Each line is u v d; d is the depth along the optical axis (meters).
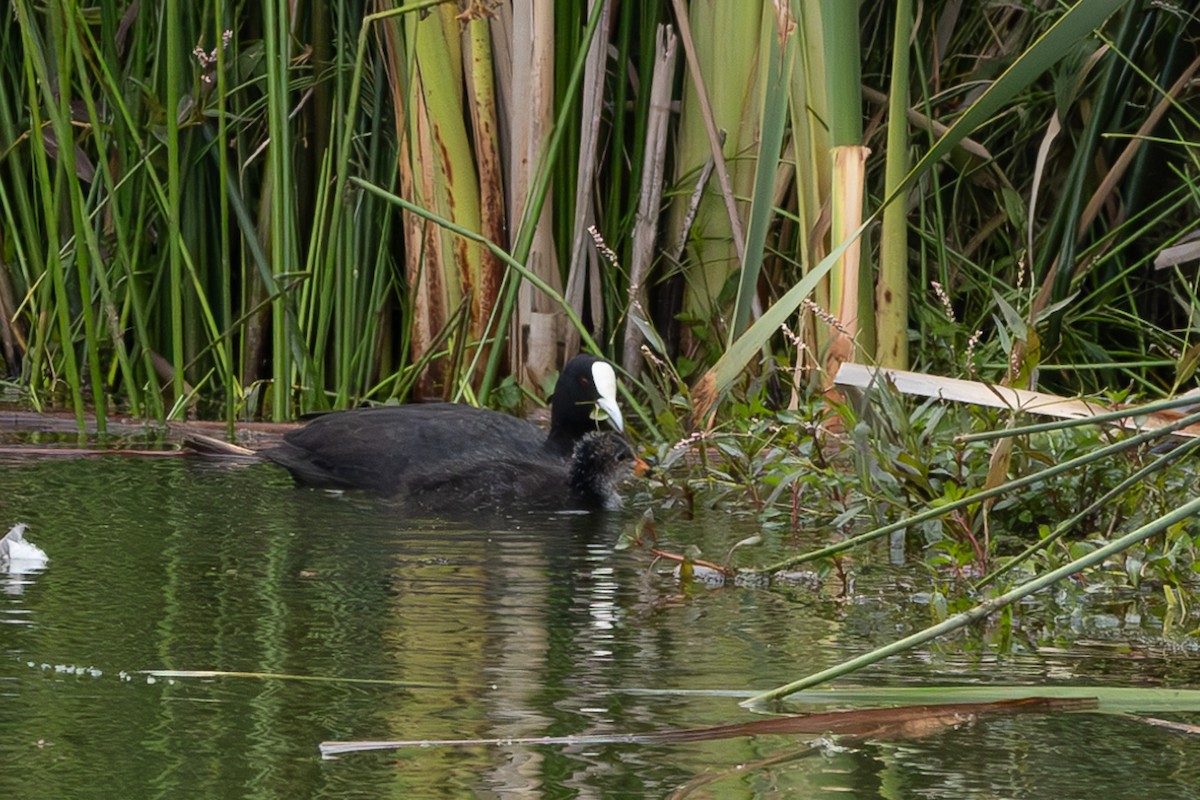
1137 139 13.15
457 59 13.80
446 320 14.17
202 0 13.97
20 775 4.90
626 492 11.09
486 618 7.07
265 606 7.23
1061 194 13.85
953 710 5.70
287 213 13.05
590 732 5.39
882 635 6.86
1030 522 9.37
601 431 10.86
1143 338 13.85
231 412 12.26
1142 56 14.02
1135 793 4.84
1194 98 14.16
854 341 10.60
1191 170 14.20
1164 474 8.52
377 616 7.07
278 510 9.87
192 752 5.13
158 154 14.30
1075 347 13.78
